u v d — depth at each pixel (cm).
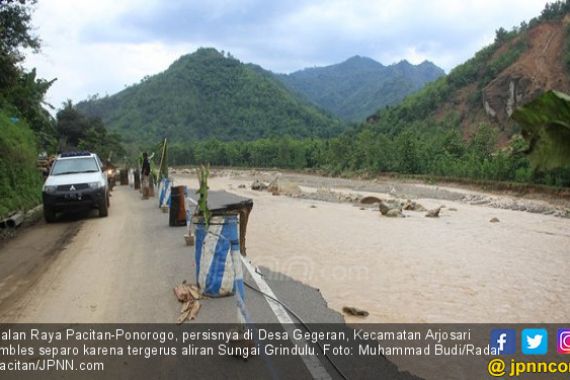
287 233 1318
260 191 3020
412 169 4222
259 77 15712
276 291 732
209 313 635
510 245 1160
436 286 791
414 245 1149
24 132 2781
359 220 1602
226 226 701
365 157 4888
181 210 1352
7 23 1911
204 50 17600
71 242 1187
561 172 2497
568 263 959
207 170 692
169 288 748
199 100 14850
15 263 980
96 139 5669
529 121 329
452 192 2886
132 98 16375
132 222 1477
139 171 3011
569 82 5969
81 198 1536
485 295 739
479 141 3966
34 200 2112
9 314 657
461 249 1102
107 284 783
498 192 2819
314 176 5256
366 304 694
